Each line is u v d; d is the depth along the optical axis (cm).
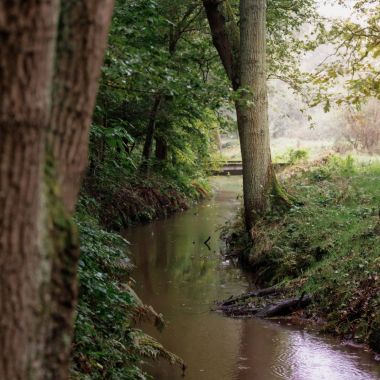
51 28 211
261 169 1332
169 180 2178
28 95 206
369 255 948
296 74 1816
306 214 1257
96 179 1580
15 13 201
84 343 543
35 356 221
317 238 1126
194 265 1284
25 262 213
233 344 796
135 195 1852
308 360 736
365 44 1130
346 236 1058
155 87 769
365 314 810
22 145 207
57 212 231
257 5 1288
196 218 1959
